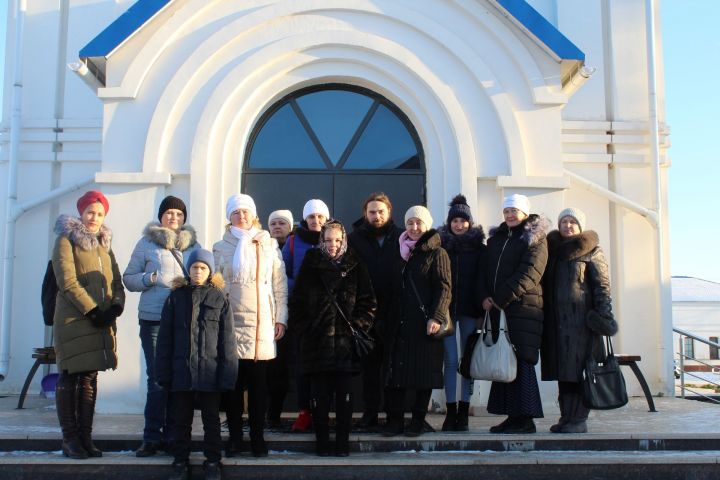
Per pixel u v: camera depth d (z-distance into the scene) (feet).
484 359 18.29
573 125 29.27
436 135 24.25
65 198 28.84
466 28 24.40
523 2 23.95
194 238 18.58
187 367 15.80
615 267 28.60
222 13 24.16
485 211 23.85
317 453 17.28
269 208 24.75
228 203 18.04
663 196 29.40
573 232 19.02
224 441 18.15
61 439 17.87
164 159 23.58
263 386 17.29
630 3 30.25
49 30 29.78
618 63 29.94
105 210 17.57
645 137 29.53
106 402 22.29
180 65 23.93
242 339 16.90
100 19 29.94
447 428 19.17
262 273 17.44
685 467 16.90
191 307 16.11
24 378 27.76
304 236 19.92
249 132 24.70
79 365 16.57
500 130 24.00
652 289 28.50
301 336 17.48
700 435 18.21
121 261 23.04
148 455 17.16
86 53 23.30
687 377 78.95
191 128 23.75
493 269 19.02
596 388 17.90
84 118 29.32
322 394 17.35
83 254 17.03
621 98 29.81
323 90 25.25
